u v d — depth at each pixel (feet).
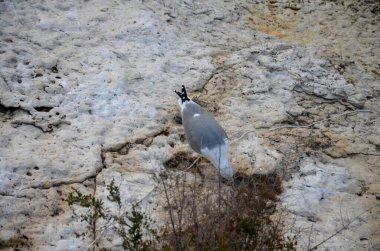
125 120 17.75
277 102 19.13
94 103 18.10
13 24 20.25
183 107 16.46
